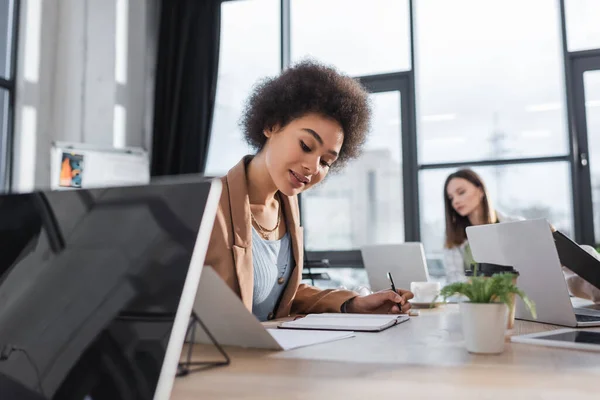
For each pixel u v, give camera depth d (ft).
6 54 11.93
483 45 12.92
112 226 1.76
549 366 2.16
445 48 13.16
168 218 1.71
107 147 12.37
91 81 12.84
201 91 13.75
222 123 14.28
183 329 1.56
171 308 1.55
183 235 1.66
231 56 14.48
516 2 12.80
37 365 1.59
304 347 2.69
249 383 1.91
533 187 12.28
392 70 13.46
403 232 12.91
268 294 4.75
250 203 4.84
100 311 1.61
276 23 14.26
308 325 3.46
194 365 2.21
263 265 4.69
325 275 10.92
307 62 5.05
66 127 12.57
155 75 14.16
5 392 1.60
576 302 5.73
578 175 12.05
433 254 12.79
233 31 14.53
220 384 1.90
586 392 1.72
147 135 13.85
